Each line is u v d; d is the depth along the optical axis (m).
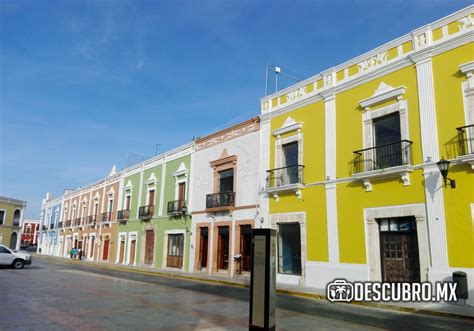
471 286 10.66
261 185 19.03
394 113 13.81
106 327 7.30
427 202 12.11
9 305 9.52
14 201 54.41
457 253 11.16
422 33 13.15
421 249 12.07
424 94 12.77
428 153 12.35
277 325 7.89
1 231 51.81
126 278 18.88
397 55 13.96
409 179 12.75
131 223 31.83
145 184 30.67
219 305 10.41
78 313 8.68
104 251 36.19
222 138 22.67
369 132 14.42
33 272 20.19
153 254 27.61
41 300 10.48
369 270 13.48
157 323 7.76
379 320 8.85
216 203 21.78
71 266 27.91
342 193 14.98
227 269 20.41
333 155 15.61
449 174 11.70
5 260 22.48
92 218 39.59
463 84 11.86
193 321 8.04
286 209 17.41
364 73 14.92
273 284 6.25
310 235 15.95
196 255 22.94
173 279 19.39
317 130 16.61
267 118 19.41
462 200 11.28
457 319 9.29
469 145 11.36
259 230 6.44
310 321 8.45
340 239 14.70
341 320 8.69
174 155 27.36
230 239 20.48
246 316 8.74
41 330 6.95
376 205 13.66
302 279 15.80
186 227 24.39
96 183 40.84
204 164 23.91
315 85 17.17
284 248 17.52
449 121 12.01
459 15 12.27
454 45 12.23
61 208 51.78
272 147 18.88
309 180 16.52
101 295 11.87
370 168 14.08
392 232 13.27
